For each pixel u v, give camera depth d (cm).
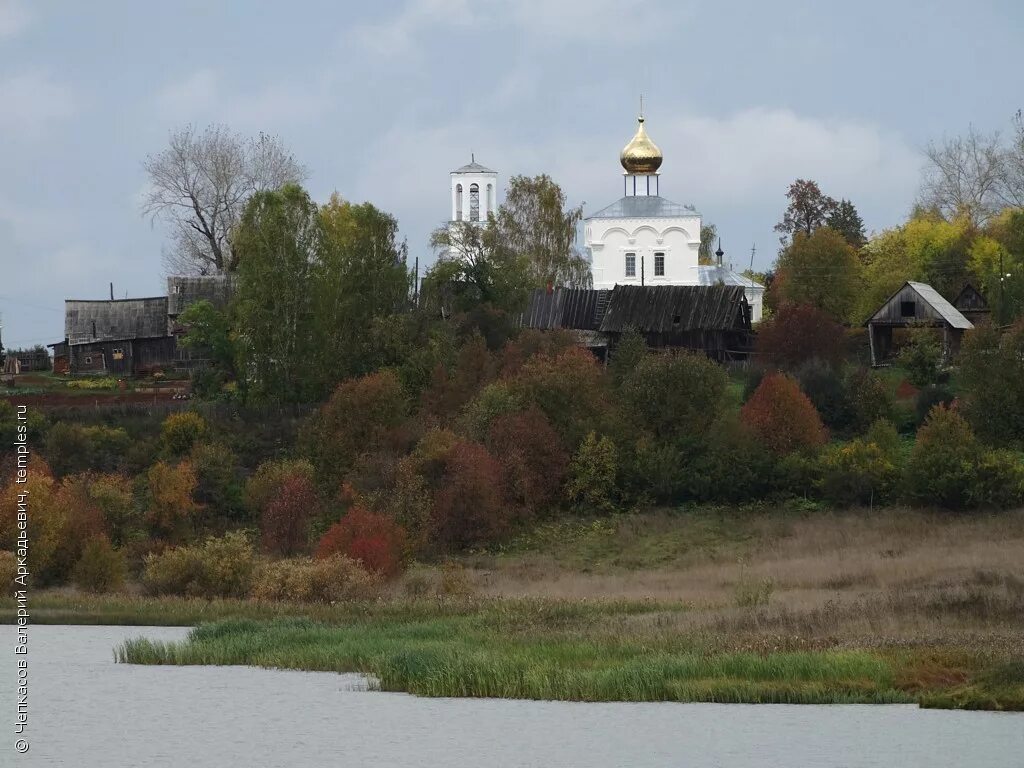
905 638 12144
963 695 10712
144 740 10238
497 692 11356
